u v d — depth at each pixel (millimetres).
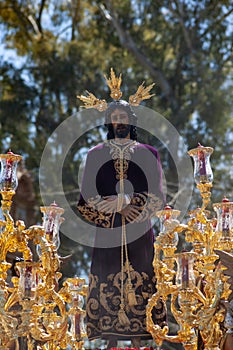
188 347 17078
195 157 17875
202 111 48156
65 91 49812
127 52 50812
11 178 17828
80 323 20062
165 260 17500
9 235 17656
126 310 17906
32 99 50031
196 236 17703
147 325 17266
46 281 17547
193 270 17703
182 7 51375
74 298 20172
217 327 17156
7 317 17109
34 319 17312
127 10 51969
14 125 49219
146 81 48344
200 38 51000
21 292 16938
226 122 48031
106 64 50281
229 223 17844
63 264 20672
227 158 46281
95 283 18219
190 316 16922
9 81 50625
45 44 51344
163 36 51219
